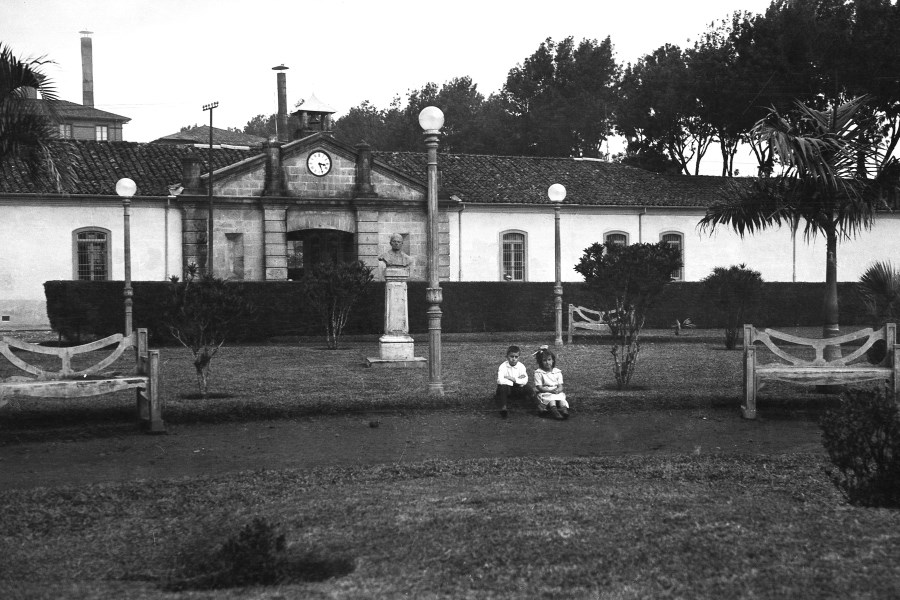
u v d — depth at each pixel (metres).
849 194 12.97
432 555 5.29
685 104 44.94
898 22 36.12
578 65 63.12
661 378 14.95
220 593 4.89
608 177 38.59
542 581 4.79
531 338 26.00
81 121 59.22
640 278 13.58
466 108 67.62
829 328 13.55
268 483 7.93
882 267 17.12
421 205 33.38
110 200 30.42
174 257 30.97
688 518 5.85
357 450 9.79
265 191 31.48
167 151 33.78
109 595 4.96
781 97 40.00
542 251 35.75
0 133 17.59
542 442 10.26
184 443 10.14
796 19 39.69
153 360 10.64
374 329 26.55
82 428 10.57
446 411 12.11
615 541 5.37
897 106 36.44
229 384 14.09
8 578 5.42
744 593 4.48
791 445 10.02
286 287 25.50
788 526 5.58
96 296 24.09
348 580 4.95
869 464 6.72
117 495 7.52
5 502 7.29
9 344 10.29
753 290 21.73
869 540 5.24
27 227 29.75
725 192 14.48
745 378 11.78
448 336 27.19
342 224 32.47
